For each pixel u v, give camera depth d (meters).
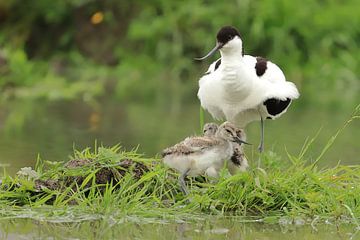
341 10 25.36
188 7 25.42
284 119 17.23
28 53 25.86
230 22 24.84
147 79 24.17
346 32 25.03
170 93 21.47
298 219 9.20
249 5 25.06
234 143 10.33
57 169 9.83
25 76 21.48
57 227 8.65
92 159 9.95
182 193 9.63
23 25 25.97
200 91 11.73
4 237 8.25
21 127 15.66
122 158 9.93
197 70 24.59
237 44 11.15
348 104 19.69
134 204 9.20
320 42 24.84
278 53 24.34
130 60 25.34
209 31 25.02
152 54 25.45
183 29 25.14
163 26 25.23
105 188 9.70
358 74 24.17
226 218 9.20
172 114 17.70
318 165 12.34
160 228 8.73
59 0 26.14
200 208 9.38
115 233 8.49
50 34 26.22
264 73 11.45
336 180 9.91
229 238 8.45
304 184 9.75
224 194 9.54
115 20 25.91
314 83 23.52
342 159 12.95
